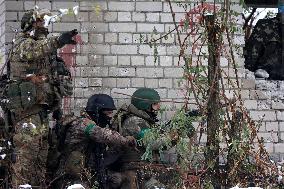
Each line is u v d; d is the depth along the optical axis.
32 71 12.48
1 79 12.69
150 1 15.83
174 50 15.80
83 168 12.31
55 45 12.25
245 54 17.89
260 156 9.77
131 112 13.05
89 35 15.74
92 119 13.07
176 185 9.79
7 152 12.02
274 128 15.85
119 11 15.82
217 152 9.59
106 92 15.73
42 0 15.69
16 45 12.66
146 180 12.20
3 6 15.62
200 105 9.62
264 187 9.73
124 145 12.37
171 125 9.77
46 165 12.63
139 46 15.81
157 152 12.07
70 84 13.02
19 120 12.36
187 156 9.63
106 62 15.77
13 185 11.78
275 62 17.50
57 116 13.01
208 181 9.52
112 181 12.63
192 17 12.56
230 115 9.82
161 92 15.73
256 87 15.98
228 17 9.71
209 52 9.59
